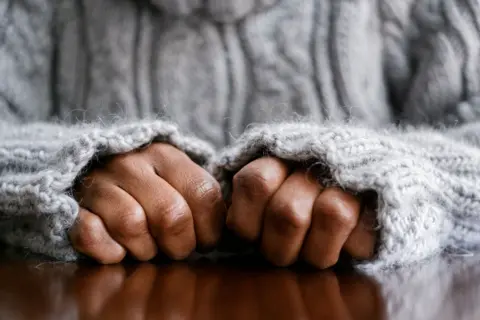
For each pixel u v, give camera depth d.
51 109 0.78
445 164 0.60
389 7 0.79
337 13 0.77
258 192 0.50
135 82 0.75
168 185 0.52
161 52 0.75
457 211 0.58
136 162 0.53
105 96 0.76
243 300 0.44
